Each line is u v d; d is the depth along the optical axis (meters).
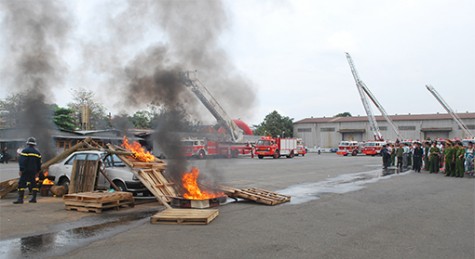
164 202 8.95
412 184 14.55
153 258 4.96
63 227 6.89
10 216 7.95
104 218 7.75
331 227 6.91
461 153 17.50
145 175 9.62
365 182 15.30
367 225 7.09
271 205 9.49
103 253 5.20
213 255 5.10
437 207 9.16
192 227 6.89
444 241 5.90
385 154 23.38
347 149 50.50
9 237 6.14
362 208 9.04
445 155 18.48
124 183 10.18
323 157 43.81
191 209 8.10
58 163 11.91
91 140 12.12
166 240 5.91
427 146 22.25
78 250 5.37
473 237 6.16
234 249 5.39
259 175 18.31
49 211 8.56
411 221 7.46
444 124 61.50
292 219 7.67
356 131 68.12
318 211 8.64
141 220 7.55
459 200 10.33
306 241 5.88
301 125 74.38
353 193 11.85
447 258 5.02
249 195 9.78
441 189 12.90
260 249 5.40
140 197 11.06
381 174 19.33
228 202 10.09
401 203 9.80
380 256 5.09
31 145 9.90
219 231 6.55
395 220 7.57
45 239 6.00
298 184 14.49
